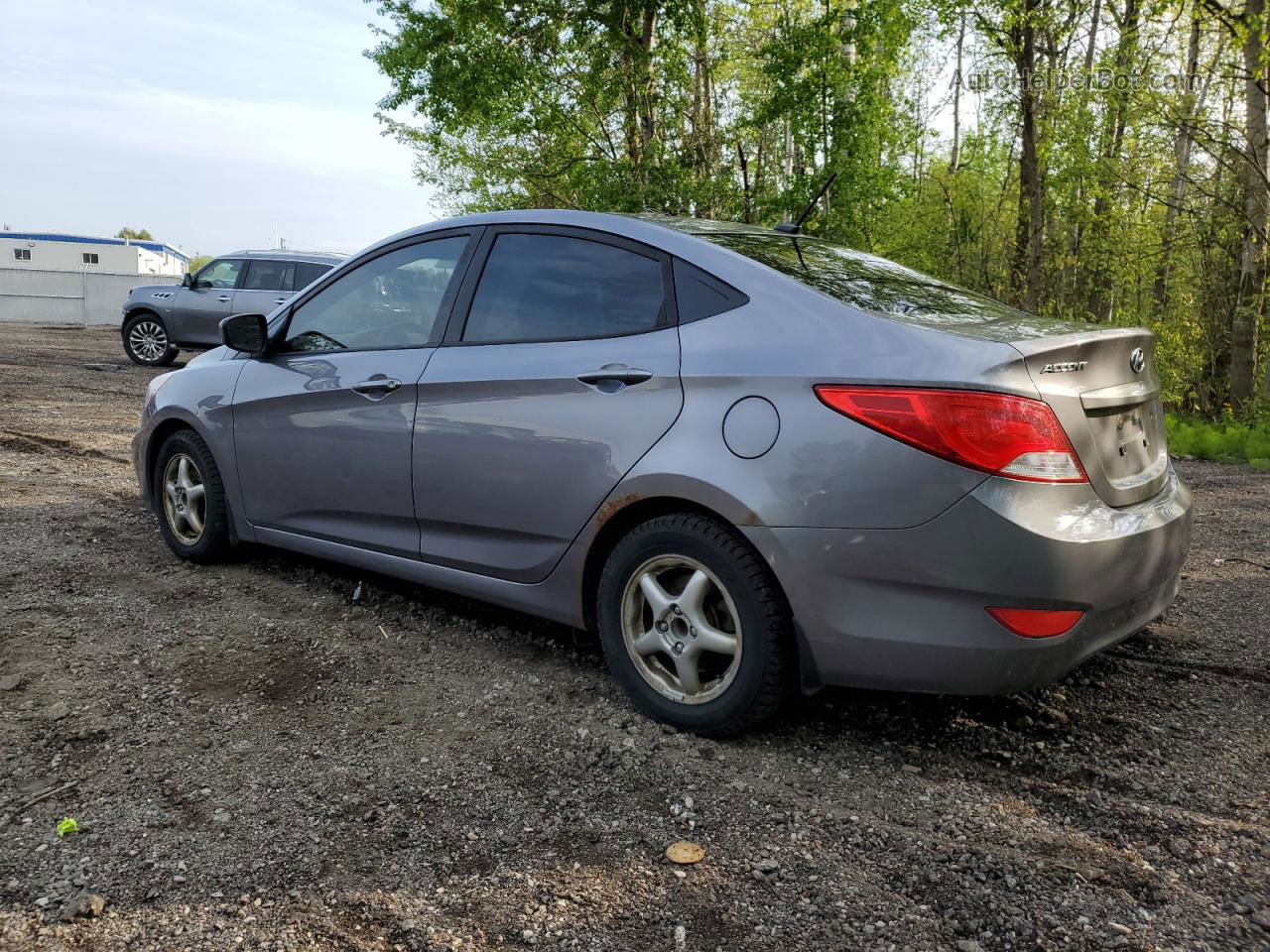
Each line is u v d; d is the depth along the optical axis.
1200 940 1.97
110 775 2.63
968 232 18.92
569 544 3.10
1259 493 7.32
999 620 2.43
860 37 12.79
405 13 14.08
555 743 2.87
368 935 1.99
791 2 14.41
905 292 3.08
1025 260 16.80
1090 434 2.59
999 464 2.39
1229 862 2.25
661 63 13.76
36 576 4.32
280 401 4.03
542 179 16.80
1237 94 14.39
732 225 3.52
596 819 2.46
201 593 4.19
